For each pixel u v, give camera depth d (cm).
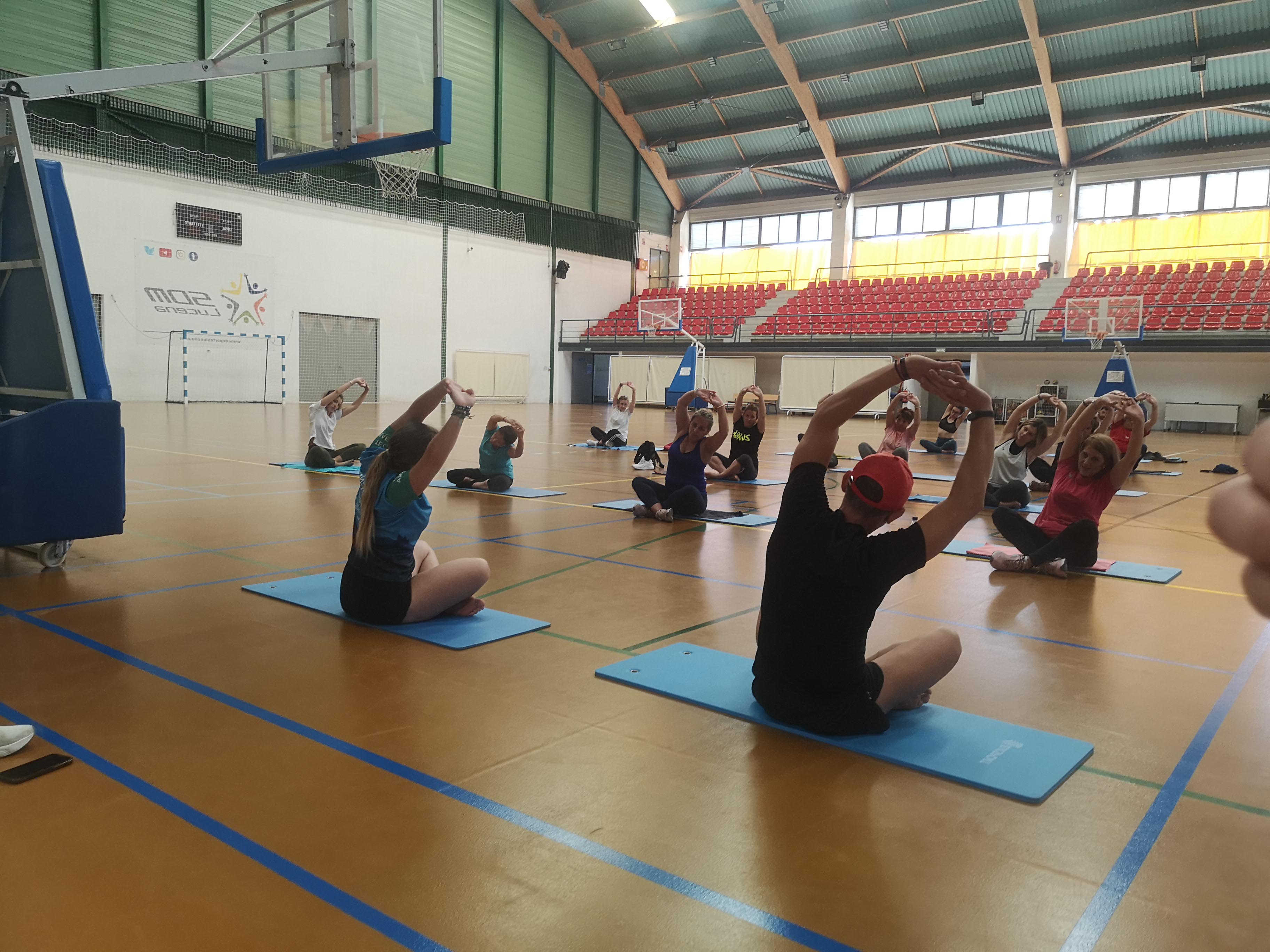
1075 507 498
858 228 2831
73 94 422
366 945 156
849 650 246
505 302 2741
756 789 222
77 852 186
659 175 3102
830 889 177
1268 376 2152
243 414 1756
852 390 239
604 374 3102
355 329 2367
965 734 258
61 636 334
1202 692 303
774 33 2233
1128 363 1385
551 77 2744
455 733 253
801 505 244
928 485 917
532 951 155
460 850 190
